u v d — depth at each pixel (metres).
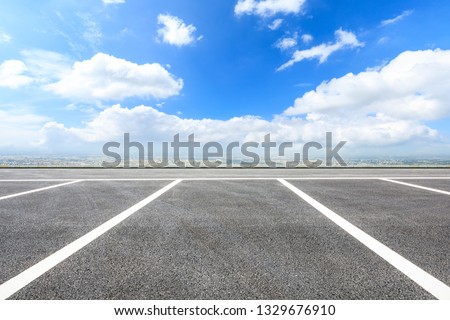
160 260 2.31
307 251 2.51
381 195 5.43
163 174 9.83
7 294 1.82
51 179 8.25
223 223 3.46
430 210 4.17
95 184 7.12
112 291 1.84
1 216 3.84
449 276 2.04
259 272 2.09
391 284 1.93
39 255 2.44
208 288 1.87
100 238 2.88
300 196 5.35
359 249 2.57
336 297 1.79
